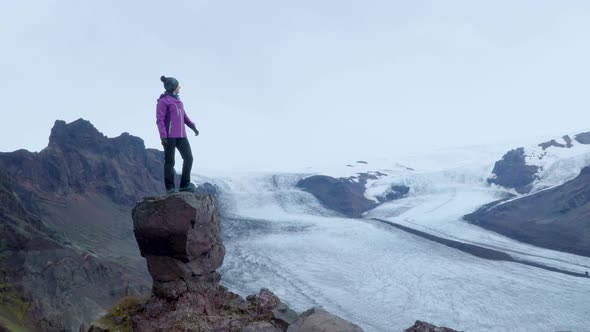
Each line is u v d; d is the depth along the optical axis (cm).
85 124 12444
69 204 9712
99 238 8656
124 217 10519
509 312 5419
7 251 5016
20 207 6231
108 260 6334
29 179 9581
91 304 4903
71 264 5275
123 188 11681
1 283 4578
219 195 16262
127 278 5672
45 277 4916
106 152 12388
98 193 11019
